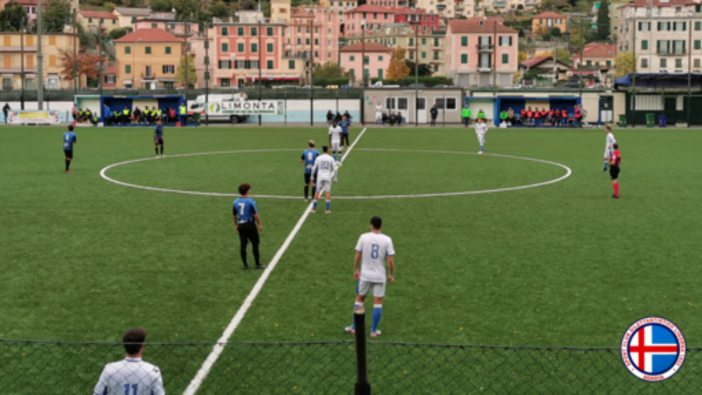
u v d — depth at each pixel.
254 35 140.88
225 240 18.23
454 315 12.16
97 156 39.62
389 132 63.69
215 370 9.77
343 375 9.62
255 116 80.25
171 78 136.38
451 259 16.19
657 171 33.50
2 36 133.25
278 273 14.97
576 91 77.88
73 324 11.73
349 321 11.85
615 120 77.06
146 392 6.72
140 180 29.69
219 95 79.94
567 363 10.02
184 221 20.75
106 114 70.62
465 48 141.88
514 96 73.62
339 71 149.12
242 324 11.70
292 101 80.44
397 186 28.33
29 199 24.59
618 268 15.36
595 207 23.31
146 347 10.63
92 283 14.20
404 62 160.25
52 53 134.25
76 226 19.97
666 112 76.00
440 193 26.50
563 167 35.22
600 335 11.16
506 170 33.88
